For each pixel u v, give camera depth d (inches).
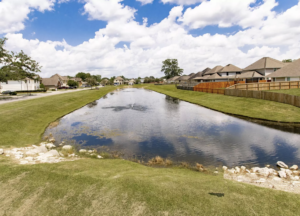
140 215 196.7
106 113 1003.3
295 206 212.2
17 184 249.8
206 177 302.0
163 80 5546.3
